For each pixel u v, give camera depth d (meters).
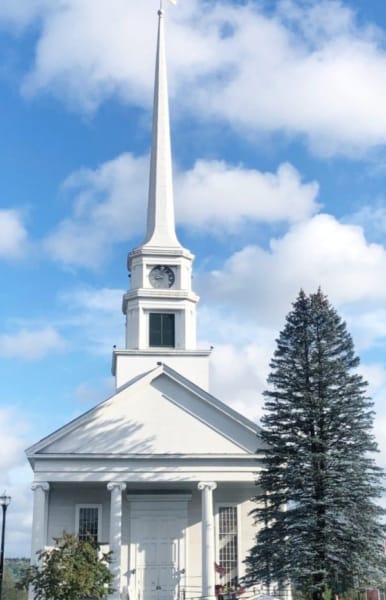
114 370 49.69
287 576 33.66
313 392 35.25
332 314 36.16
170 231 50.91
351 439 34.75
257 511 36.62
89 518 43.12
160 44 56.28
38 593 34.59
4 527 39.81
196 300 49.59
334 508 33.72
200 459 42.00
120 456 41.66
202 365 47.81
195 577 42.66
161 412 43.28
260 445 42.72
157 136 53.41
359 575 33.06
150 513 43.53
